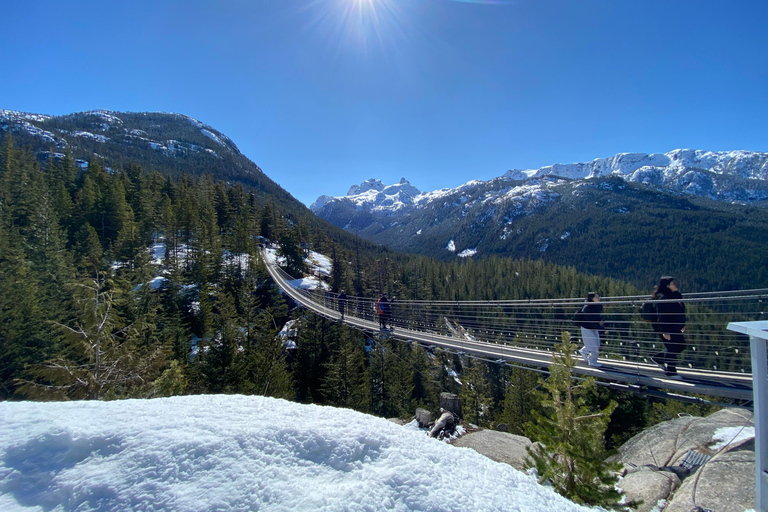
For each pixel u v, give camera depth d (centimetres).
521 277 7169
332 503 128
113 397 856
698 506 328
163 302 2905
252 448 159
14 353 1401
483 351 925
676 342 538
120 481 136
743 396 475
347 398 2069
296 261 5031
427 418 725
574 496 347
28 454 153
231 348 1595
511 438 602
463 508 138
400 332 1316
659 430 594
